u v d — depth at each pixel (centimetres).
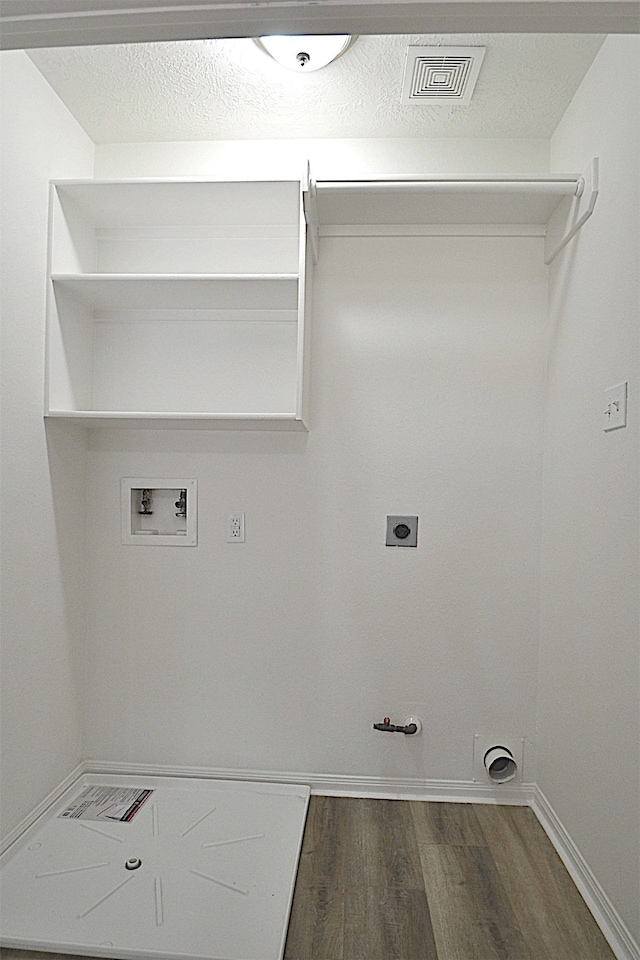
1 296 196
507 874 203
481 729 253
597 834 186
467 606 253
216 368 258
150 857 204
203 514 259
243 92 221
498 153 253
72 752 251
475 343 253
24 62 204
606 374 188
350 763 256
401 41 192
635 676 164
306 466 256
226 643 259
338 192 223
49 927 172
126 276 222
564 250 231
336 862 207
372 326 255
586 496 202
